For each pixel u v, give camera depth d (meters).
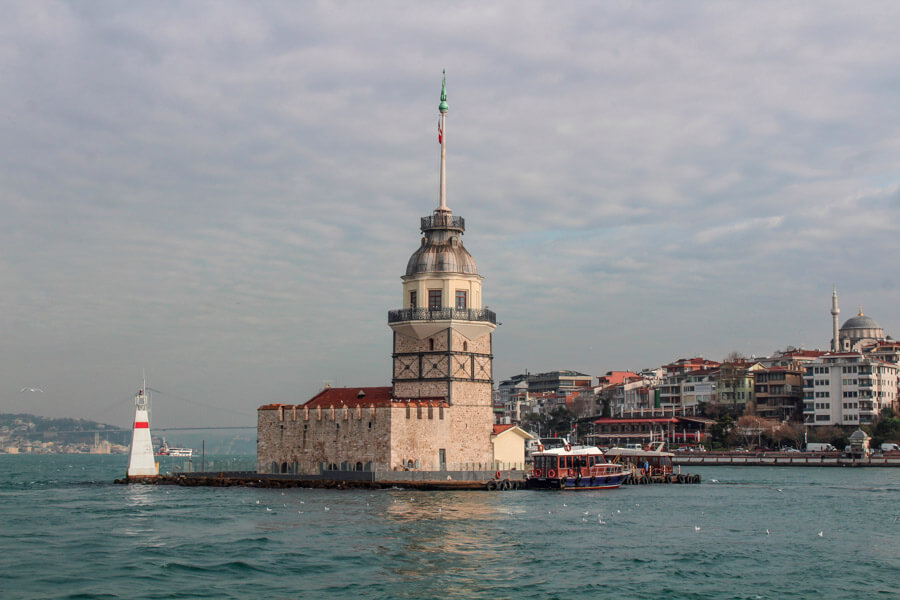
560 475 121.88
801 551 72.00
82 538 76.50
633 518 90.12
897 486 138.00
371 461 122.19
